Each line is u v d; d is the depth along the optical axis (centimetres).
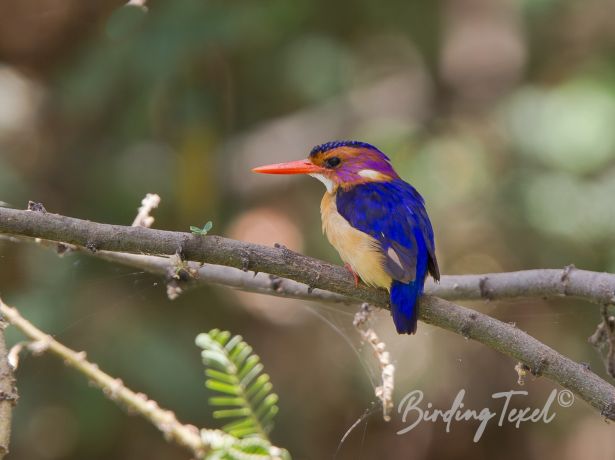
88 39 1131
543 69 1270
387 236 580
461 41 1327
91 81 1024
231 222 1163
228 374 536
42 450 971
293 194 1223
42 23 1159
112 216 1060
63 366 941
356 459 1103
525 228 1090
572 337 1109
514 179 1098
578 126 1056
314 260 535
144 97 1030
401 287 551
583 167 1061
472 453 1115
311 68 1173
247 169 1202
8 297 930
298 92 1177
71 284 941
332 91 1180
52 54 1166
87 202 1079
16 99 1109
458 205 1119
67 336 933
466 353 1113
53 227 500
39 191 1075
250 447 509
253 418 534
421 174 1126
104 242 502
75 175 1093
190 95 1064
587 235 1060
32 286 943
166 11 1012
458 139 1181
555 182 1069
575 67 1202
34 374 941
